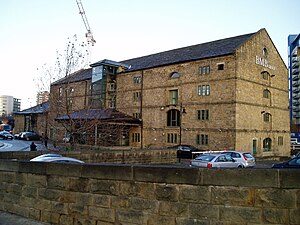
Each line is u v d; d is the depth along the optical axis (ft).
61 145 110.83
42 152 54.75
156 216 18.43
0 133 178.50
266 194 16.55
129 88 148.56
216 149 111.14
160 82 134.31
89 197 20.58
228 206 17.03
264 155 122.11
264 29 126.52
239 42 117.08
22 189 23.90
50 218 22.02
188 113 122.11
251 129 114.93
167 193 18.29
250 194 16.76
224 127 109.81
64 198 21.59
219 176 17.31
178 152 101.40
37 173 23.09
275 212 16.34
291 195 16.25
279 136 133.18
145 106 139.85
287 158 114.42
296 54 305.73
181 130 123.54
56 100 70.49
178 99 126.72
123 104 150.61
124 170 19.57
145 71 141.38
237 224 16.79
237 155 65.41
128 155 75.41
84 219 20.56
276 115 131.95
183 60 124.98
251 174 16.83
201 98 118.21
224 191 17.17
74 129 66.54
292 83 313.73
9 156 49.67
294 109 309.01
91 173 20.63
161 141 131.34
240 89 110.22
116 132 104.42
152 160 82.64
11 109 443.32
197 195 17.63
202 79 118.62
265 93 126.11
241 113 110.01
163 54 153.99
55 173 22.18
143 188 18.95
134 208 19.06
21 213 23.75
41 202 22.67
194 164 59.62
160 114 132.98
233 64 109.60
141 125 140.46
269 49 129.49
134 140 142.61
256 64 120.47
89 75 164.14
